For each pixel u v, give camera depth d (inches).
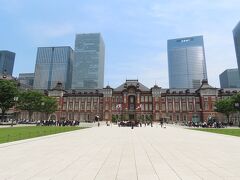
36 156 501.0
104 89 4434.1
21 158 476.4
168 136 1120.8
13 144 711.7
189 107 4291.3
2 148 626.2
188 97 4352.9
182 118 4259.4
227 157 500.4
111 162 438.0
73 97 4537.4
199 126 2869.1
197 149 628.7
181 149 627.5
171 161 451.5
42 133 1218.0
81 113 4439.0
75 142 794.2
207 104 4143.7
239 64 5861.2
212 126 2726.4
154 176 335.9
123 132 1459.2
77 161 446.3
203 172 361.7
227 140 906.7
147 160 460.8
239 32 5807.1
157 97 4352.9
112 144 740.7
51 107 3577.8
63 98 4559.5
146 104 4392.2
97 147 660.1
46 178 322.7
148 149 623.5
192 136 1124.5
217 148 651.5
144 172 360.2
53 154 528.4
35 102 3228.3
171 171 367.6
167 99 4379.9
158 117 4261.8
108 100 4382.4
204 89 4215.1
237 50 5999.0
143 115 4328.3
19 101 3068.4
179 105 4325.8
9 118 3932.1
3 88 2481.5
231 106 3186.5
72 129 1749.5
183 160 462.9
